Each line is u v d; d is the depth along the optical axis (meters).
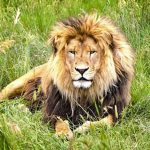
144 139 10.61
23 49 14.03
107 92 11.09
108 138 10.11
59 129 10.98
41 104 12.10
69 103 11.19
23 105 11.85
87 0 16.64
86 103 11.13
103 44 10.73
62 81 10.94
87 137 10.22
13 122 11.02
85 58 10.59
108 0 16.28
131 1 15.72
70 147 9.75
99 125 10.74
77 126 11.22
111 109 11.22
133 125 11.07
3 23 15.41
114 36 10.98
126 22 14.91
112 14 15.47
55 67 10.92
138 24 14.94
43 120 11.44
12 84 12.73
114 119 11.25
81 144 10.15
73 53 10.69
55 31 10.93
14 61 13.72
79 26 10.77
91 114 11.23
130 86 11.55
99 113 11.20
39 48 14.05
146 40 14.40
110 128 10.79
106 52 10.76
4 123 10.48
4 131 10.38
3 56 13.66
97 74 10.82
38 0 16.62
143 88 12.35
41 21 15.55
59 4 16.64
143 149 10.36
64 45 10.77
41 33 15.11
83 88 10.91
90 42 10.67
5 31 15.07
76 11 16.06
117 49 10.98
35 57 13.83
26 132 10.62
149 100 11.98
